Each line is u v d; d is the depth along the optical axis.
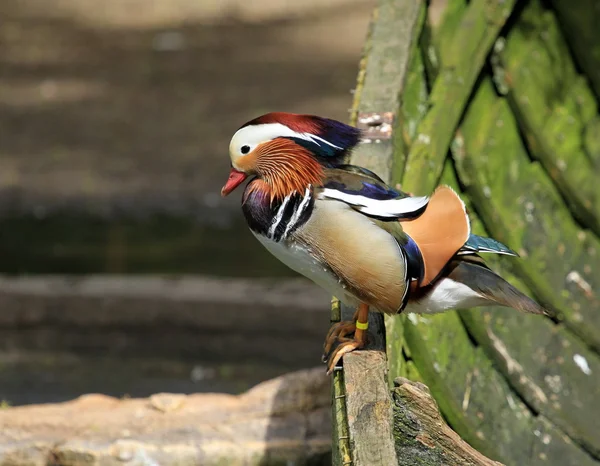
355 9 30.14
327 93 22.36
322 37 27.36
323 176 5.43
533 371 8.65
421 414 4.80
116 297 12.07
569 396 8.58
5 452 7.82
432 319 7.61
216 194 17.27
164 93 23.14
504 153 10.19
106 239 15.60
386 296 5.35
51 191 17.33
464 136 9.57
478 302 5.68
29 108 22.12
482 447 7.31
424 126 8.14
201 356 11.98
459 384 7.60
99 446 7.76
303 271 5.54
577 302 9.50
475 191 9.12
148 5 30.81
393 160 6.91
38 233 15.78
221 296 12.04
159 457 7.72
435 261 5.45
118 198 17.08
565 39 11.23
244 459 7.77
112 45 27.16
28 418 8.29
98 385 11.37
